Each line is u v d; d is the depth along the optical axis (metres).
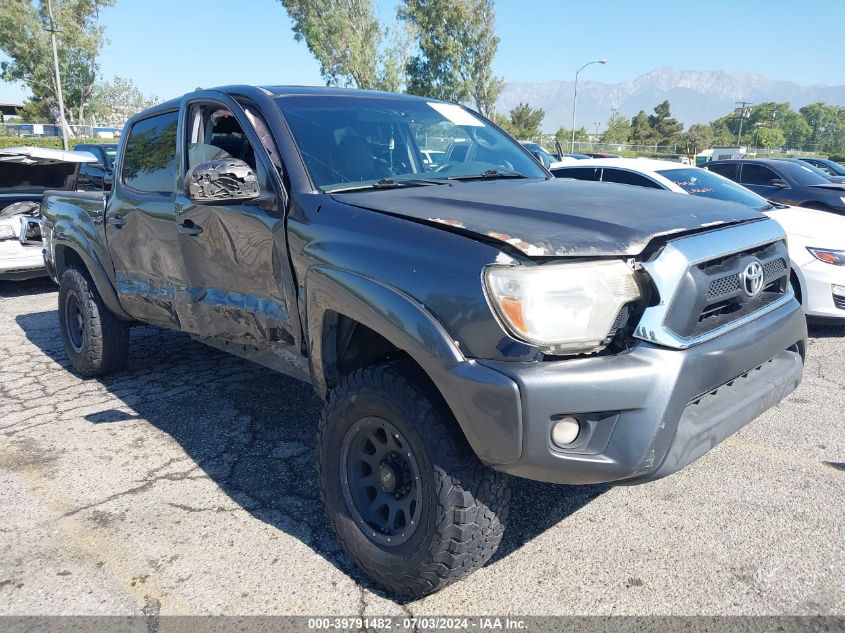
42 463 3.94
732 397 2.68
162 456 4.00
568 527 3.17
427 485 2.47
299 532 3.18
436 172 3.62
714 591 2.68
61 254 5.45
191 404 4.81
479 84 52.38
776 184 11.30
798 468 3.71
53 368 5.77
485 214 2.60
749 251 2.77
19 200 8.92
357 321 2.70
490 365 2.26
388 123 3.70
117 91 66.69
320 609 2.64
